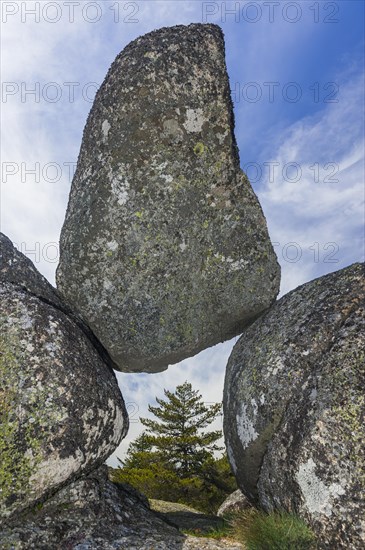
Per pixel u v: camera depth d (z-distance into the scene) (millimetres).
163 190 6043
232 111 6336
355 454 4777
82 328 6242
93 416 5480
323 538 4809
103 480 6148
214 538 5711
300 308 6012
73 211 6359
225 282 6301
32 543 5051
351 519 4680
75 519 5438
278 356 5652
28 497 5094
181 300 6184
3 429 5055
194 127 6102
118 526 5578
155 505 9070
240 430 5809
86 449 5441
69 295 6285
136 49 6305
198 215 6133
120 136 6105
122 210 6031
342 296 5762
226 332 6625
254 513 5691
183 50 6207
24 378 5246
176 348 6316
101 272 6090
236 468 6098
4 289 5816
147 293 6090
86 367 5621
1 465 5016
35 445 5105
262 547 4938
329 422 4949
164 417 19625
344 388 5023
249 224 6352
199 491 17672
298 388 5398
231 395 6082
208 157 6145
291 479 5137
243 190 6328
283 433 5297
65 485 5477
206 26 6508
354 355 5156
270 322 6164
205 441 18672
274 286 6469
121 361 6457
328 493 4816
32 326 5539
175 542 5340
